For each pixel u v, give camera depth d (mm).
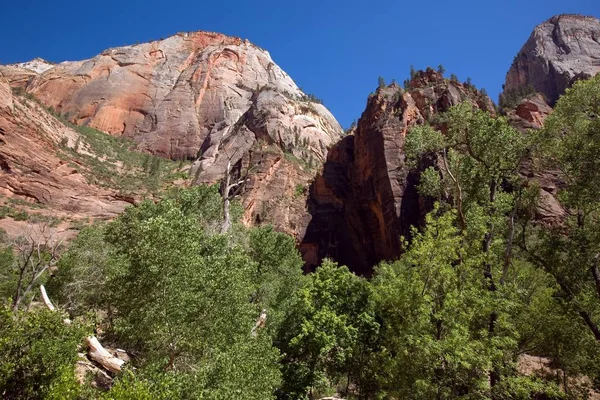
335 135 130500
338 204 79500
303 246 76438
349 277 22125
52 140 78312
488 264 18359
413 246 19125
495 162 20938
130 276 13703
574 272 17219
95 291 26297
